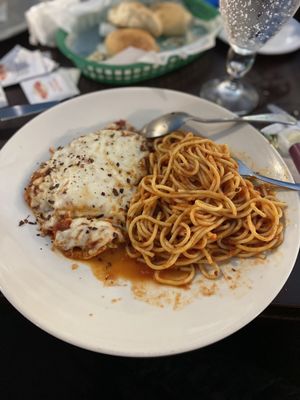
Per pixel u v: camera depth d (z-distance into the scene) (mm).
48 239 291
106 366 387
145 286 275
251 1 292
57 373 386
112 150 327
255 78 427
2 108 398
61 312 245
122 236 301
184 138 346
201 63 447
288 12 299
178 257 293
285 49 438
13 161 324
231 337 372
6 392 379
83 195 299
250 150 335
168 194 314
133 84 429
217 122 352
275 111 387
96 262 287
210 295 260
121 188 313
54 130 350
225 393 364
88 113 363
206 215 305
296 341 361
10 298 244
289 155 342
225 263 284
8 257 268
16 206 304
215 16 469
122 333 235
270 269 264
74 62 427
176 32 472
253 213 304
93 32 477
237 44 350
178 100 369
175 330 236
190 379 373
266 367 375
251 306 243
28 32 478
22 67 433
